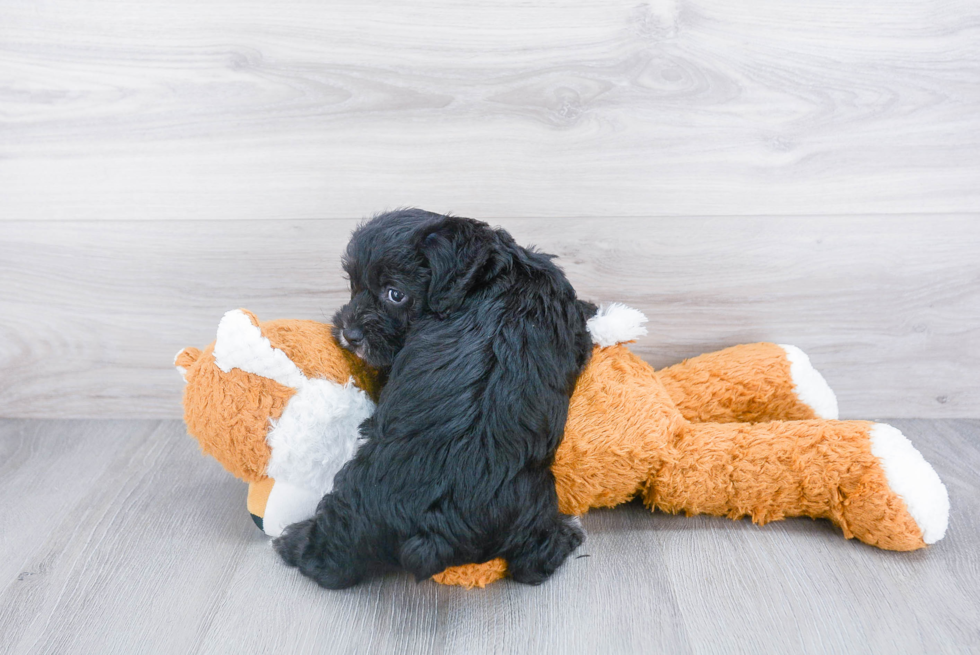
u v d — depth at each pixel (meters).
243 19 1.29
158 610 0.99
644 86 1.32
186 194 1.40
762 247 1.42
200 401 1.03
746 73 1.31
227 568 1.08
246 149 1.37
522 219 1.40
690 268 1.43
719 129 1.34
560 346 1.04
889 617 0.98
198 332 1.50
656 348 1.50
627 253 1.42
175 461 1.40
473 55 1.30
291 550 1.06
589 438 1.12
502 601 1.01
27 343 1.51
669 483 1.15
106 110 1.35
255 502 1.11
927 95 1.33
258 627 0.96
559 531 1.05
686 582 1.05
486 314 0.99
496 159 1.37
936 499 1.07
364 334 1.02
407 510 0.94
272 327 1.06
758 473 1.13
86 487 1.30
